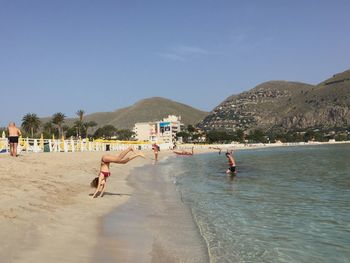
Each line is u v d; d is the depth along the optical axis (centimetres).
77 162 2839
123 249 835
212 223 1138
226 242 937
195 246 898
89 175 2173
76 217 1094
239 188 1953
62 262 702
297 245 914
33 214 1019
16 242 773
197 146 14538
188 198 1617
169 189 1919
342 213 1277
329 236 991
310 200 1546
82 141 5200
